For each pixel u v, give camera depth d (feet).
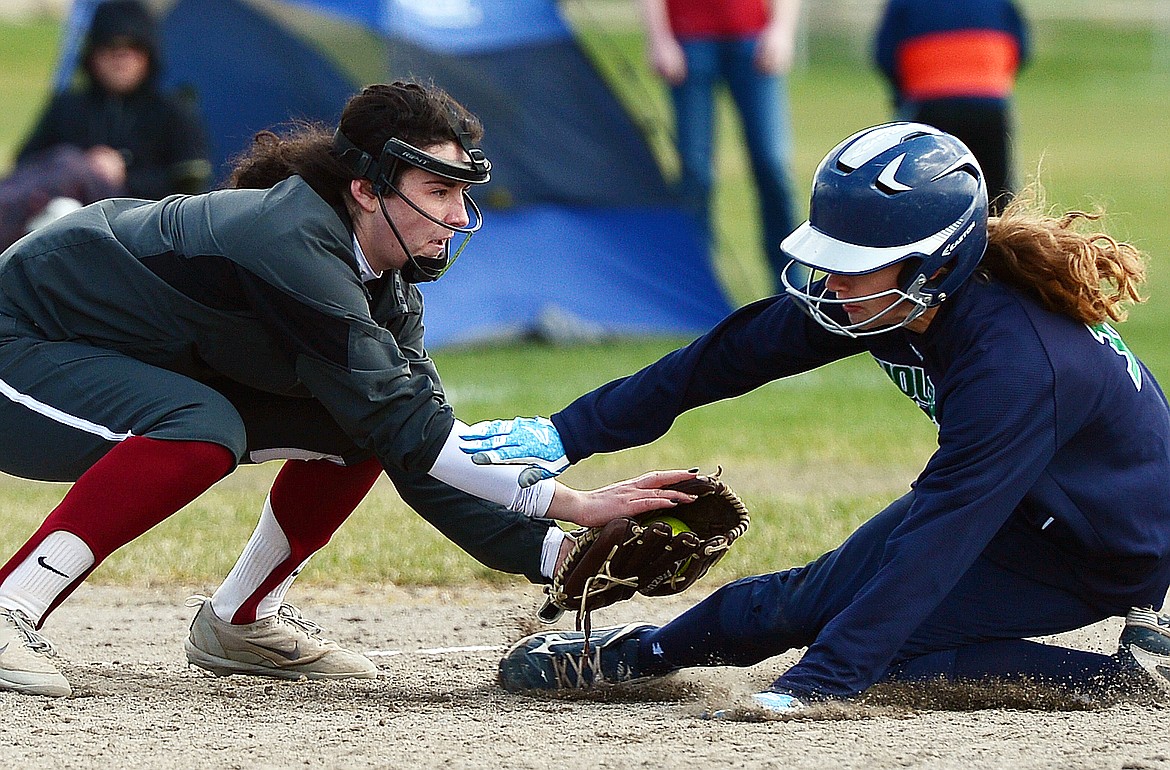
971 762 39.32
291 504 50.06
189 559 70.49
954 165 42.55
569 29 147.64
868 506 78.84
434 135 43.80
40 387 45.93
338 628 60.80
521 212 148.97
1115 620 61.57
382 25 140.46
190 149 115.03
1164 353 134.00
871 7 568.41
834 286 43.37
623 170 150.51
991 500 42.19
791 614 46.70
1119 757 39.91
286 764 39.42
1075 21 556.51
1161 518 44.80
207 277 44.50
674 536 46.19
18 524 77.77
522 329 147.74
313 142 44.75
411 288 48.14
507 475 45.39
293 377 46.19
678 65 147.84
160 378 45.80
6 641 46.60
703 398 47.78
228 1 138.82
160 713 45.32
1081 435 43.78
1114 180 264.52
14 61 400.88
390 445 44.83
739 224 233.35
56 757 39.99
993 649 46.21
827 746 40.60
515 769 38.78
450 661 55.31
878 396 123.13
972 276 43.80
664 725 43.27
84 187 106.73
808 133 324.19
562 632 51.21
